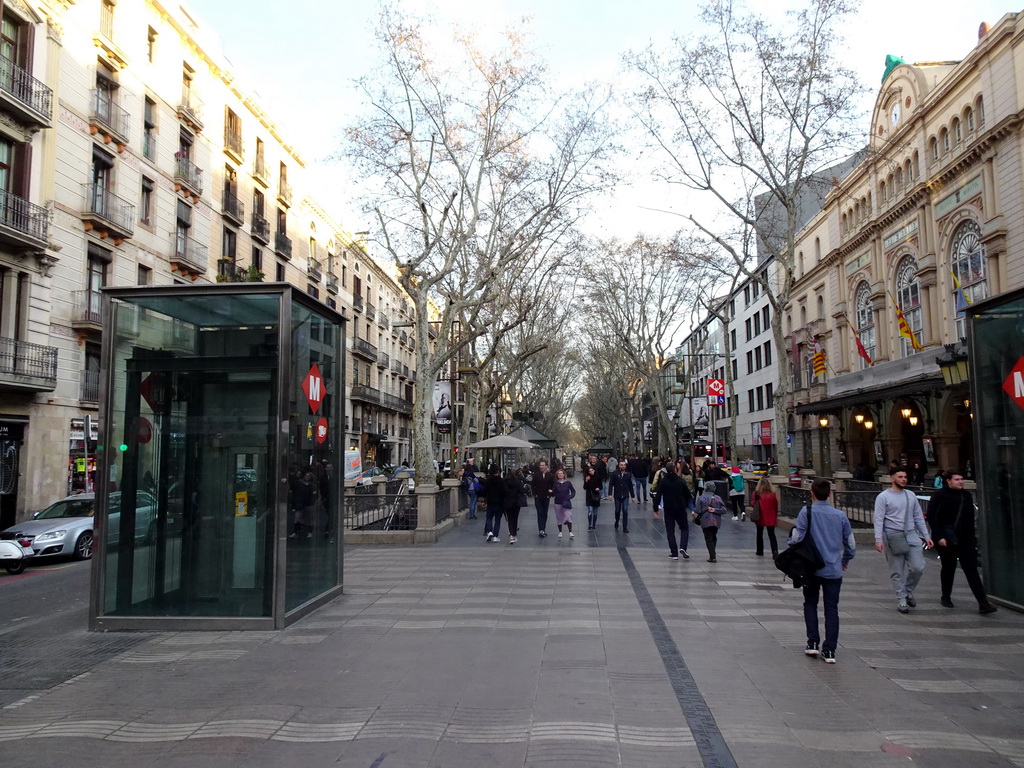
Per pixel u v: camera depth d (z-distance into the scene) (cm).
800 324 4334
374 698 521
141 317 791
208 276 2884
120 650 675
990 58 2388
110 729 469
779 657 623
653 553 1318
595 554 1309
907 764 404
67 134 2097
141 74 2462
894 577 818
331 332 928
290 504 779
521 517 2219
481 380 2738
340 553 935
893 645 662
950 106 2655
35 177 1983
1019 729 456
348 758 417
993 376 854
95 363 2230
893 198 3158
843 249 3659
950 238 2694
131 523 775
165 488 777
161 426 780
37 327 1973
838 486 1612
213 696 532
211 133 2967
